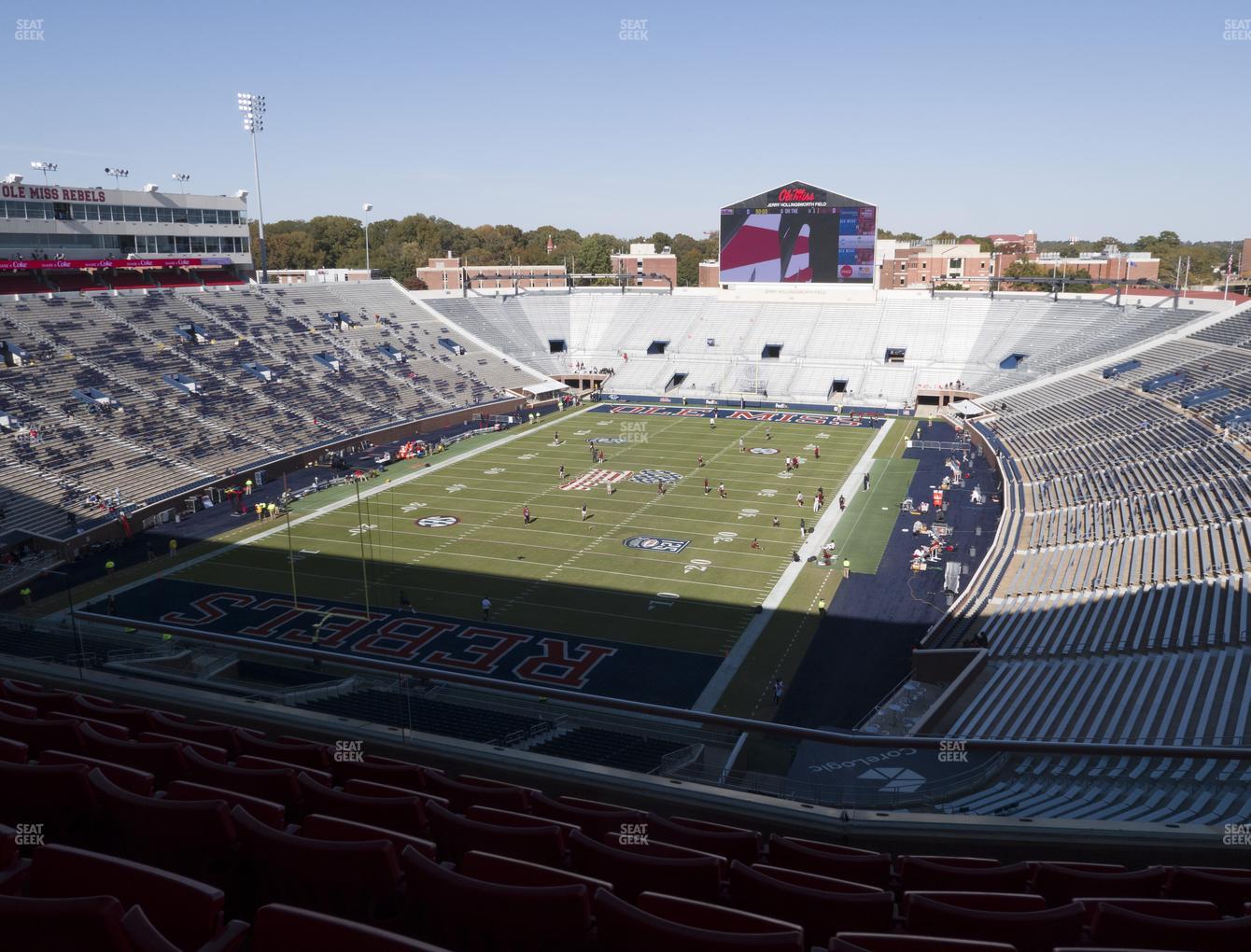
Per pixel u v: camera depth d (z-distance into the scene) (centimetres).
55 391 5819
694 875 711
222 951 459
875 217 9331
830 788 1112
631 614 3834
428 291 10225
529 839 753
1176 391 6262
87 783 708
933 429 7744
